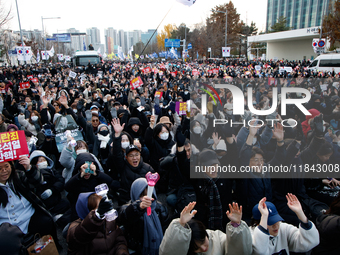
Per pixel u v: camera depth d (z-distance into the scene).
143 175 3.92
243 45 62.84
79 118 6.40
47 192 3.72
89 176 3.59
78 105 8.09
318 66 25.98
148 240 2.96
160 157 5.14
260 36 52.97
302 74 22.19
